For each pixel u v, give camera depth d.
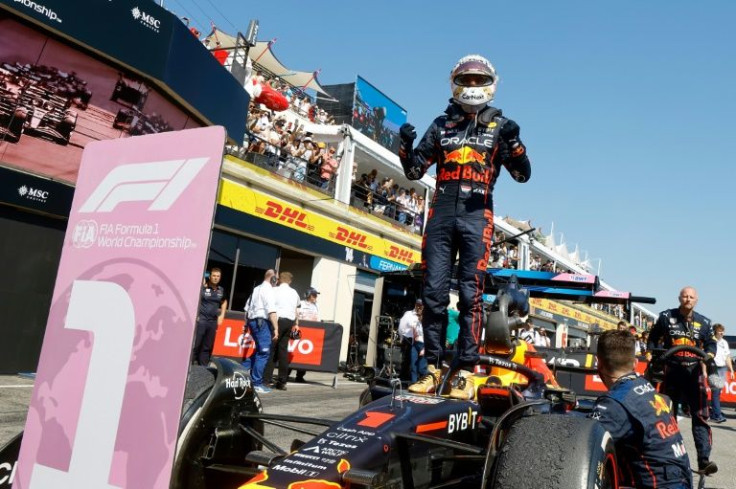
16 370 8.04
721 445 7.39
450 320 9.80
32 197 8.10
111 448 1.86
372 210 18.67
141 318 1.91
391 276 9.86
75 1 8.30
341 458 1.92
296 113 18.11
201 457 2.57
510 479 1.90
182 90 9.95
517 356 3.54
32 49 8.19
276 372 11.64
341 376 12.35
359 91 23.48
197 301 1.81
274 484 1.79
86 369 1.99
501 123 3.49
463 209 3.42
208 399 2.62
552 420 2.07
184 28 9.81
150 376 1.84
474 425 2.71
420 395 2.69
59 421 2.00
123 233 2.04
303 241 15.06
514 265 25.66
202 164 1.92
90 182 2.19
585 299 5.35
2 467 2.19
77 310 2.07
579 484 1.80
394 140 25.09
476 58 3.41
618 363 2.81
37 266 8.34
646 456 2.55
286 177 14.65
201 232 1.86
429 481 2.40
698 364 4.99
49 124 8.47
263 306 8.30
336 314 16.55
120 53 8.90
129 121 9.41
